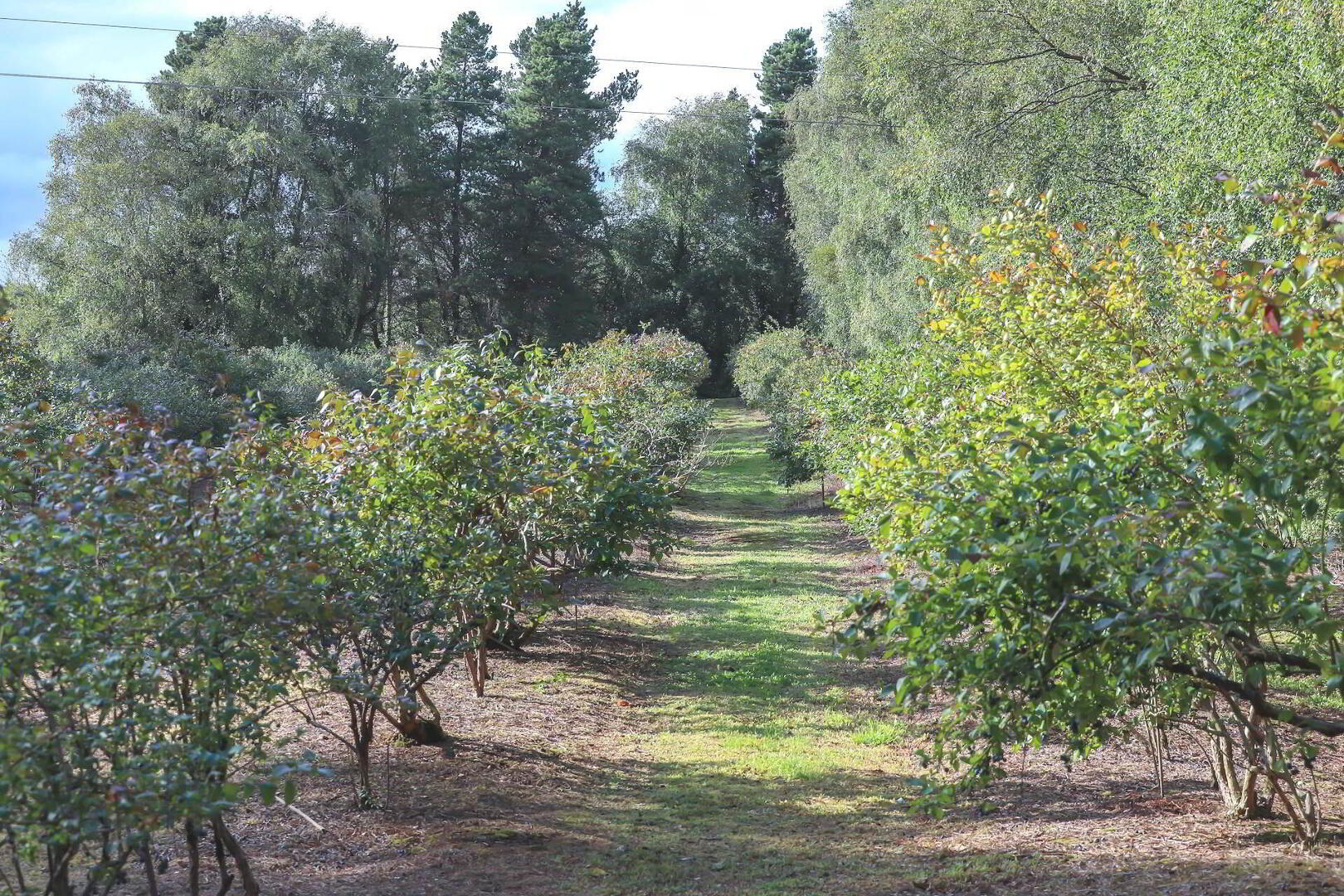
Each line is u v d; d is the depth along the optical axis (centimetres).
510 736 939
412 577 687
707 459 3409
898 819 743
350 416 739
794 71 6756
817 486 3234
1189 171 1308
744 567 2002
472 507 754
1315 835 605
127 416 546
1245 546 353
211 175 3881
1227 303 611
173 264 3759
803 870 634
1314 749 553
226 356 3303
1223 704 723
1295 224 480
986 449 582
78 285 3541
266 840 655
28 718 443
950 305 800
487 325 5534
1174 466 426
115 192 3619
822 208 3678
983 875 602
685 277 6378
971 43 1908
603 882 608
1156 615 376
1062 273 693
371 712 728
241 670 461
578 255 5856
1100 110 1773
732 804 784
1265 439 367
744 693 1144
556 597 805
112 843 526
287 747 827
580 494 833
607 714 1055
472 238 5722
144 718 405
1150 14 1474
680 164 6219
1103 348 643
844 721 1026
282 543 470
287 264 4000
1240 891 528
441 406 741
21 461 493
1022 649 420
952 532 416
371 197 4325
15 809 365
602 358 2778
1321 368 346
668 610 1609
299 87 4300
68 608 390
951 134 1906
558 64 5669
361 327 4919
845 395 1580
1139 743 921
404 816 710
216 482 517
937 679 439
